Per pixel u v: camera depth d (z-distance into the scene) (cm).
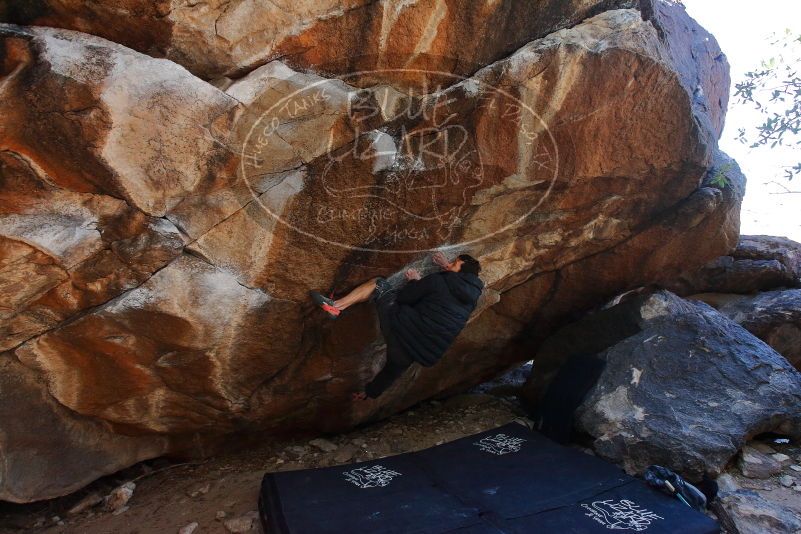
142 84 215
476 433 418
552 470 339
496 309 445
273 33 237
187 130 230
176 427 347
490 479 329
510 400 507
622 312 438
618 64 295
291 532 267
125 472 364
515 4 267
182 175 239
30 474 301
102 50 209
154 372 302
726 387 383
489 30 269
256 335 312
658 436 355
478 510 294
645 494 312
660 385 387
